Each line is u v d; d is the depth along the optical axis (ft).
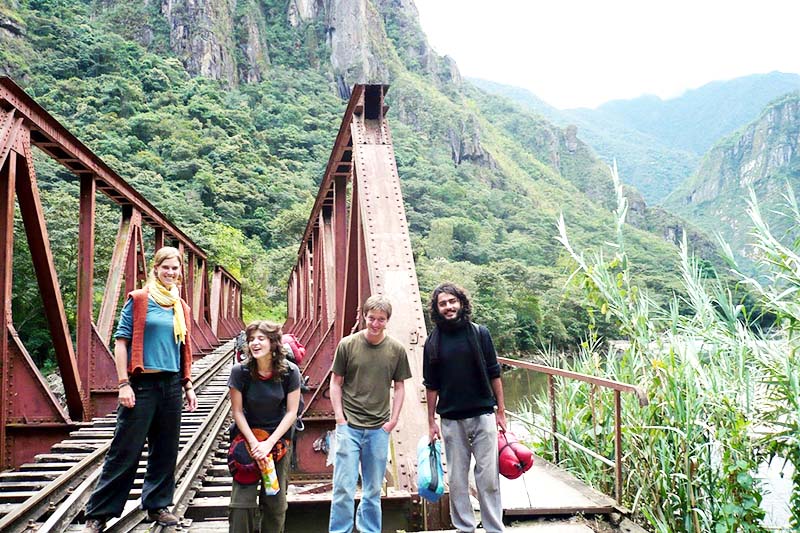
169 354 11.68
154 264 12.06
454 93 519.60
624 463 16.16
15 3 236.63
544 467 18.69
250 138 280.72
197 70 319.47
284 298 159.22
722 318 15.05
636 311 16.43
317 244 43.06
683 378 13.99
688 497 13.14
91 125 205.46
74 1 315.58
